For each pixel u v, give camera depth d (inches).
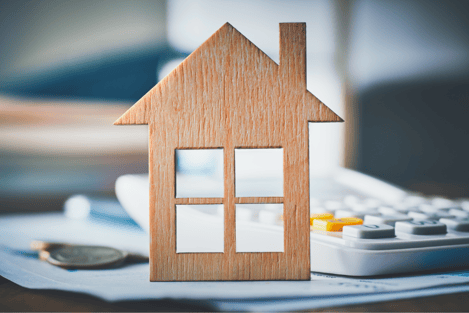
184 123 10.5
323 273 10.8
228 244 10.3
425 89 34.7
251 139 10.5
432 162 33.5
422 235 11.3
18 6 29.2
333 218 12.6
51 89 30.1
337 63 35.1
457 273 10.8
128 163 30.0
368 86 34.9
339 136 34.2
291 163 10.5
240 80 10.5
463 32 34.8
